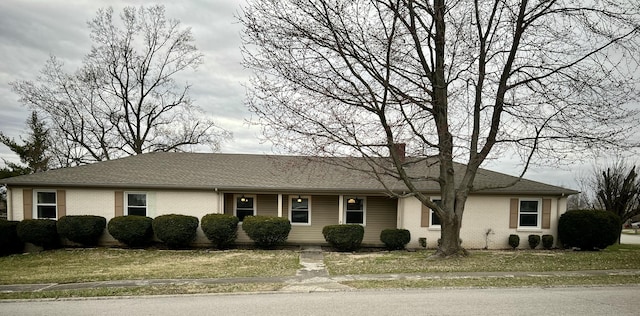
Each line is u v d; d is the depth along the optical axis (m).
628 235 37.03
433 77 12.82
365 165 18.39
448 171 12.87
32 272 10.85
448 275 9.73
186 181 17.03
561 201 17.09
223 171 18.55
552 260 12.29
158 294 7.75
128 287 8.45
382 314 6.11
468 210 17.06
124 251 15.20
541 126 12.10
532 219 17.17
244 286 8.50
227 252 15.11
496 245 16.95
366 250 16.28
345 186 17.17
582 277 9.33
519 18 12.27
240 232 17.38
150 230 16.23
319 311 6.34
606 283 8.56
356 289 8.11
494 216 17.03
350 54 11.39
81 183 16.25
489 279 9.10
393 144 12.18
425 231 16.95
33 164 30.98
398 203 17.30
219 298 7.42
